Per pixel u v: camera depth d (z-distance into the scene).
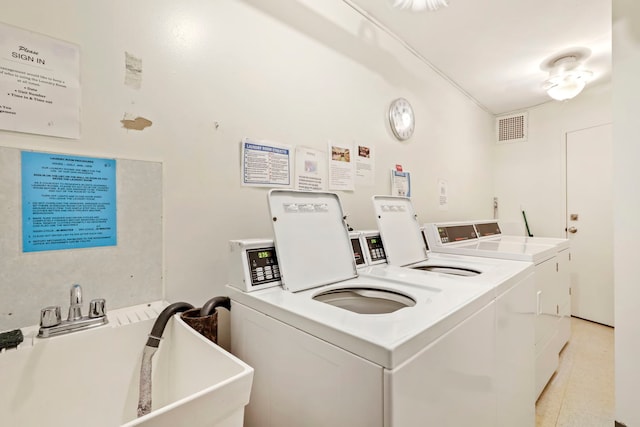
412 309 0.91
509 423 1.30
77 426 0.87
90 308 0.95
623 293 1.35
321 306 0.96
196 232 1.32
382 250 1.71
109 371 0.94
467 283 1.22
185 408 0.57
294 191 1.36
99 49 1.08
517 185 4.02
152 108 1.20
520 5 2.07
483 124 3.90
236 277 1.19
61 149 1.00
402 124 2.48
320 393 0.82
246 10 1.51
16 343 0.80
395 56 2.46
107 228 1.09
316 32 1.85
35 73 0.96
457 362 0.91
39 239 0.96
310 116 1.81
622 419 1.35
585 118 3.47
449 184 3.18
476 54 2.71
